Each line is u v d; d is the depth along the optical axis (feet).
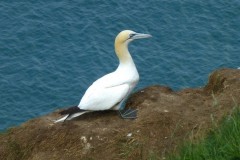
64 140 42.63
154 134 41.60
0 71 92.68
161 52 97.50
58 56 96.17
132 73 45.09
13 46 97.76
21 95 88.28
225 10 108.17
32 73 92.48
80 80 91.45
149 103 45.09
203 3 109.50
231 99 44.01
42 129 44.06
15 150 44.11
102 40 100.12
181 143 39.96
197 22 105.40
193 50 98.73
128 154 40.88
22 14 104.42
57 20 103.55
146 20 104.78
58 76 92.12
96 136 42.22
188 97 45.98
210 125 41.52
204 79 92.48
